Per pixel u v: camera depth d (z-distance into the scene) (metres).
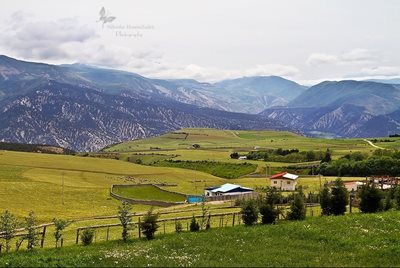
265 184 171.62
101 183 172.00
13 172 179.75
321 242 46.28
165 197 152.50
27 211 110.31
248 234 51.41
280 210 64.94
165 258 41.09
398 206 71.06
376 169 184.50
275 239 48.34
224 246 45.91
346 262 38.31
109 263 39.75
